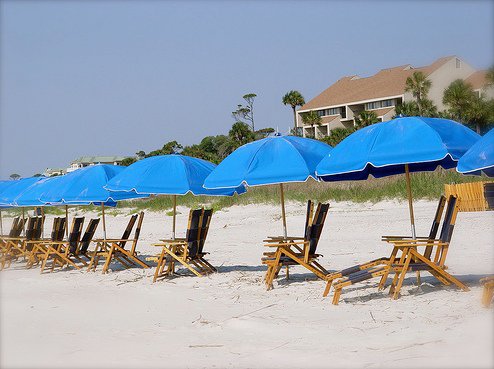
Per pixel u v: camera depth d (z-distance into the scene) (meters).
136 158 117.44
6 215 60.09
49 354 9.24
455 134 11.79
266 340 9.58
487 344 8.29
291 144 13.84
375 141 11.82
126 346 9.55
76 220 19.28
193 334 10.20
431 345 8.48
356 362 8.05
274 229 29.52
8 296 14.55
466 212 29.94
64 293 14.82
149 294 14.20
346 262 17.67
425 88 83.94
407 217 28.70
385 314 10.68
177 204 46.34
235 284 14.75
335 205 37.22
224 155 111.44
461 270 14.86
